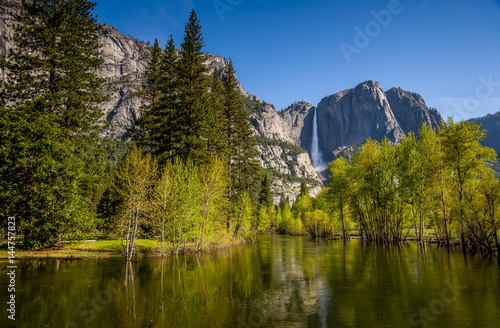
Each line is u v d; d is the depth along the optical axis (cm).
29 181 2598
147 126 4047
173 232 2786
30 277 1670
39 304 1150
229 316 1019
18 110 2673
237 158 4959
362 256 2800
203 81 4059
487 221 2916
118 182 2795
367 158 4441
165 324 934
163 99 3972
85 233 2881
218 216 3478
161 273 1836
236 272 1906
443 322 955
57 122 2939
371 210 4747
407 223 4978
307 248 3762
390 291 1389
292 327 912
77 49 3055
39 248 2705
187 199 2819
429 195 3634
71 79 3027
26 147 2552
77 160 2888
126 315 1023
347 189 5144
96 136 3156
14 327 902
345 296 1305
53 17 3044
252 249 3638
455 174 3425
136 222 2456
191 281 1609
